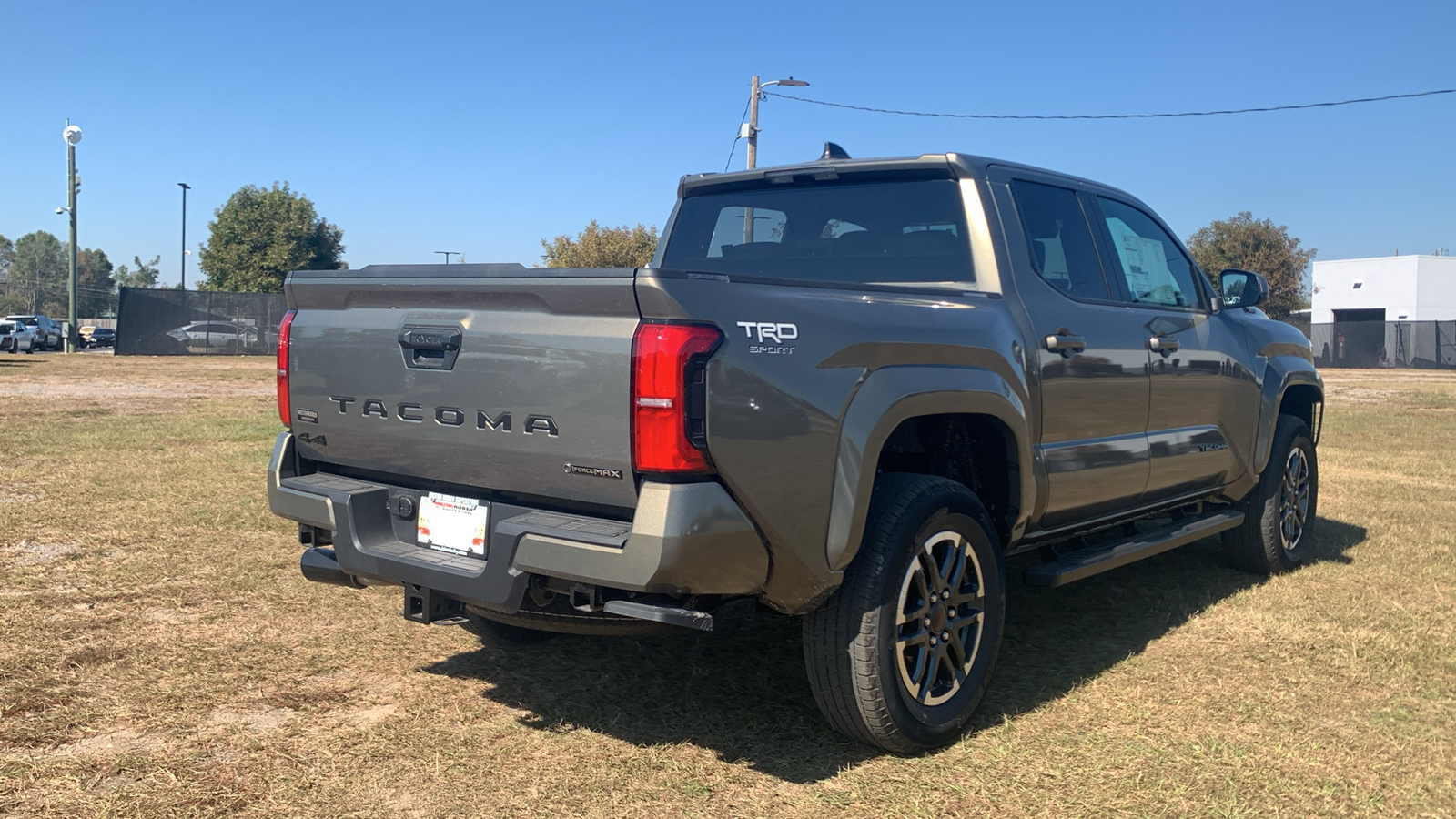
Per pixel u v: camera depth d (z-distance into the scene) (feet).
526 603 9.83
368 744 10.75
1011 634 14.73
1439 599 16.65
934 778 10.10
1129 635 14.67
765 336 9.23
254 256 192.03
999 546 11.64
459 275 9.82
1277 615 15.61
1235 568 18.66
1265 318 19.08
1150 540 14.62
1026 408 12.06
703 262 15.26
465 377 9.80
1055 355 12.68
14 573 16.90
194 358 104.94
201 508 22.31
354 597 16.07
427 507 10.55
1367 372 123.03
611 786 9.87
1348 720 11.54
